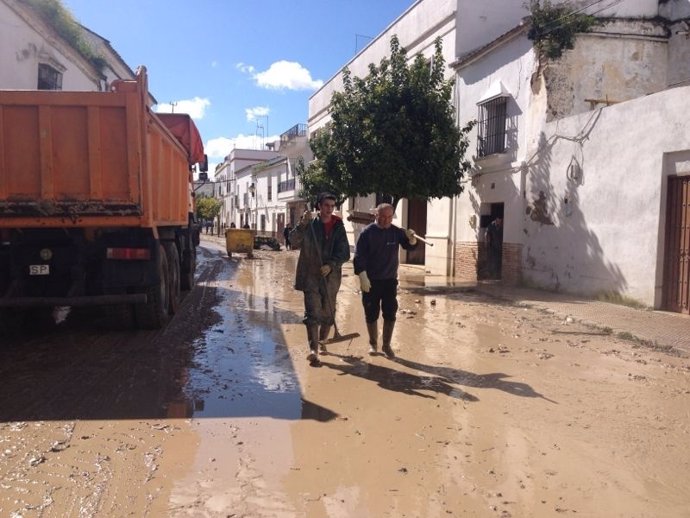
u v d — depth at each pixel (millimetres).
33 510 3154
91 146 6359
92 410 4754
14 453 3885
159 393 5223
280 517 3141
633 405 5020
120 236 7137
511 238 13953
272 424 4504
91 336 7543
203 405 4922
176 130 11805
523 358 6680
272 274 17500
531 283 13211
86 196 6434
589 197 11258
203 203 66000
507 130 14273
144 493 3369
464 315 9664
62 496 3316
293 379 5734
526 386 5559
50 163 6336
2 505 3201
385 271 6574
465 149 14656
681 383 5699
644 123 9898
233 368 6102
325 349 6781
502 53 14500
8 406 4824
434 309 10352
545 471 3734
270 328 8391
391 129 13320
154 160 7441
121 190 6477
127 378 5664
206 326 8406
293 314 9711
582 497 3402
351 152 14117
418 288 13602
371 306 6660
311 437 4250
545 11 12992
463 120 16562
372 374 5953
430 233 18219
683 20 12953
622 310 9672
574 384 5637
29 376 5684
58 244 7219
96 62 19484
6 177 6328
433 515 3189
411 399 5141
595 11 13148
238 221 64000
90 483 3479
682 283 9344
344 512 3207
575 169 11648
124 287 7258
